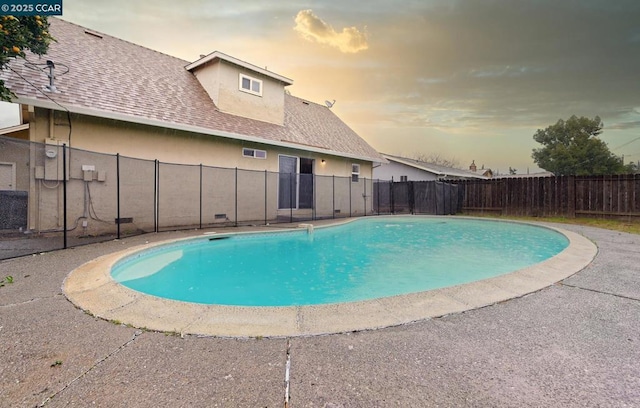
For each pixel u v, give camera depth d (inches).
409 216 547.5
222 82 419.2
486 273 221.6
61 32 364.5
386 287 192.5
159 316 108.7
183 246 271.0
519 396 67.6
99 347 87.4
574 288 139.9
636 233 315.0
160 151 339.9
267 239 331.9
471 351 86.4
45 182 258.8
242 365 79.4
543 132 1095.6
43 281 144.6
